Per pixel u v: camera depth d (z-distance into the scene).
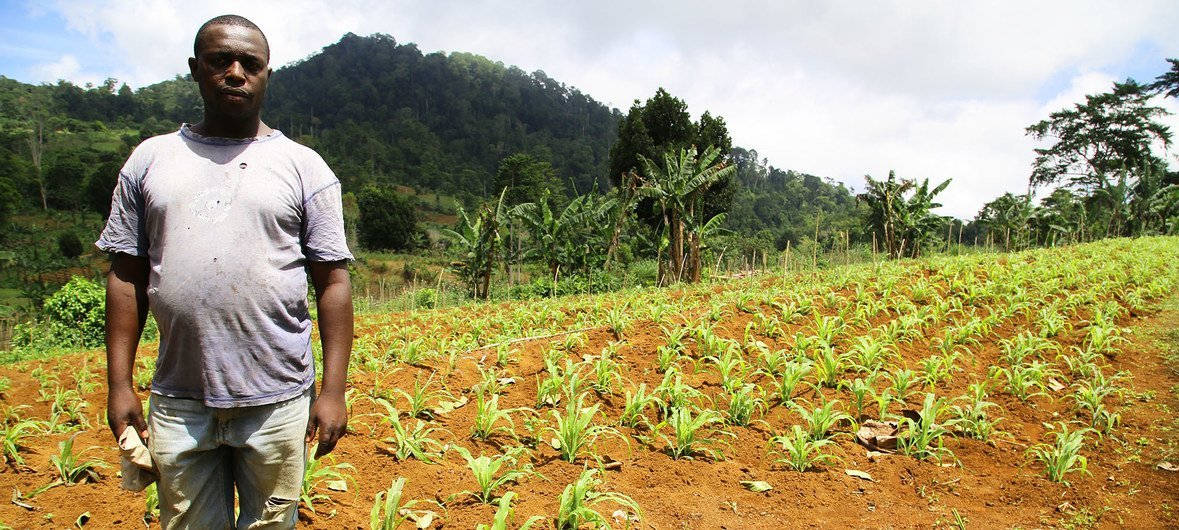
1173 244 17.91
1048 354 7.38
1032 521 3.78
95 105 152.00
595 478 3.98
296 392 2.33
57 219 74.88
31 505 3.41
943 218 26.03
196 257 2.14
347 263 2.45
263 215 2.21
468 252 24.52
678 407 5.07
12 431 4.05
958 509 3.93
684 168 18.89
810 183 163.50
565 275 25.09
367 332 11.38
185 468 2.27
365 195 68.31
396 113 176.25
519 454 4.13
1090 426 5.36
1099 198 33.00
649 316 8.49
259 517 2.46
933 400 5.13
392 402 5.06
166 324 2.17
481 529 3.09
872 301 8.72
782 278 13.60
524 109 195.62
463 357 6.46
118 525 3.30
